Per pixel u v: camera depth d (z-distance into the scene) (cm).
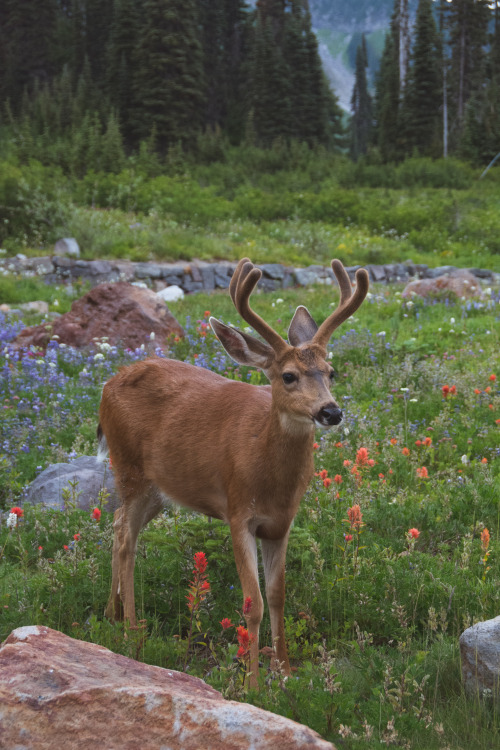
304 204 2934
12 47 5581
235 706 249
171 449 417
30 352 950
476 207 3216
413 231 2628
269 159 4153
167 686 276
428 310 1372
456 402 797
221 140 4431
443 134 5553
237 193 3203
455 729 306
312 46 5825
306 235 2406
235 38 6188
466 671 341
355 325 1195
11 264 1756
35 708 247
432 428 717
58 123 4088
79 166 3138
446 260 2362
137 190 2638
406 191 3612
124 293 1080
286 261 2086
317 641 405
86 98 4597
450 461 654
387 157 5259
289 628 389
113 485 588
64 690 255
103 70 5612
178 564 456
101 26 5747
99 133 3709
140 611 423
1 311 1273
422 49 5478
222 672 325
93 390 853
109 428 450
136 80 4494
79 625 405
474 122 4916
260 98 5362
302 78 5728
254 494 375
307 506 524
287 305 1481
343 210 2886
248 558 372
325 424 352
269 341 375
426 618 414
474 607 413
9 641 292
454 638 383
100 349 990
